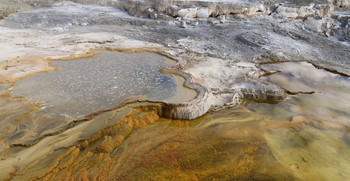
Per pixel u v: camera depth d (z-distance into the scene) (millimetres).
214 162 4238
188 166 4121
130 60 7988
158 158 4250
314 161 4383
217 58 8312
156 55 8492
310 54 9023
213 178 3900
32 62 7375
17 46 8570
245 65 7840
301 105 6152
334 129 5273
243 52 8938
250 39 9906
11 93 5789
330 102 6277
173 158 4277
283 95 6426
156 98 5660
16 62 7273
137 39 9938
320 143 4852
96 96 5781
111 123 4730
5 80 6273
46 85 6234
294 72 7758
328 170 4184
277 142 4836
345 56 8930
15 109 5113
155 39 9984
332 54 9094
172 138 4805
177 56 8266
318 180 3967
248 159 4348
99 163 4023
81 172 3803
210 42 9766
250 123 5395
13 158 3875
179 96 5734
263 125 5348
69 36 9977
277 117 5672
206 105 5656
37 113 5035
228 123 5363
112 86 6262
